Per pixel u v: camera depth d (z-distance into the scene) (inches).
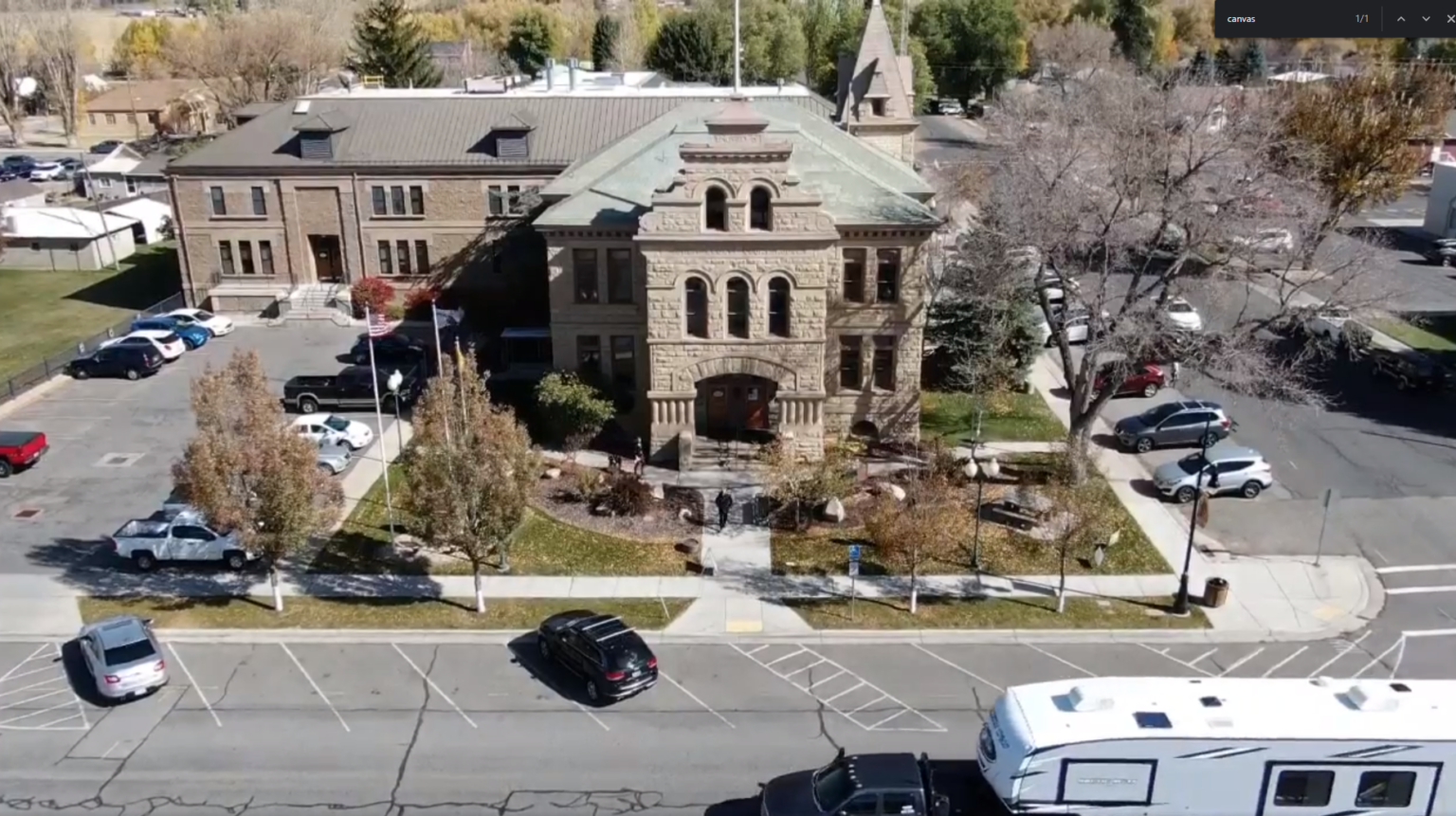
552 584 1466.5
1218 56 5634.8
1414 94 3238.2
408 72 4220.0
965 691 1234.0
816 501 1630.2
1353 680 1004.6
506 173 2593.5
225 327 2539.4
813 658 1301.7
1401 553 1544.0
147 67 6392.7
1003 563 1513.3
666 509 1665.8
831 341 1868.8
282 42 4817.9
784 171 1686.8
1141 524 1632.6
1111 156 1689.2
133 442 1935.3
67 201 3914.9
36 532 1603.1
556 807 1048.2
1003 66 5669.3
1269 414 2039.9
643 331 1884.8
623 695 1203.9
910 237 1798.7
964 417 2026.3
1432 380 2133.4
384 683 1249.4
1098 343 1659.7
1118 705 962.7
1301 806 939.3
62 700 1215.6
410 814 1037.2
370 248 2669.8
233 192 2630.4
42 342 2488.9
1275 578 1477.6
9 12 5265.8
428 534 1364.4
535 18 5595.5
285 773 1095.6
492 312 2615.7
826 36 5428.2
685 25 5093.5
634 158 1957.4
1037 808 951.0
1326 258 1973.4
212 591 1446.9
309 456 1347.2
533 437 1924.2
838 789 987.3
